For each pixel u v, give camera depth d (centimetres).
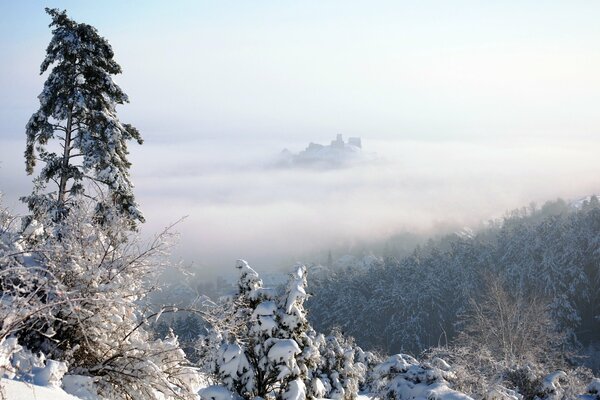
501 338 3259
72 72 1781
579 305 6912
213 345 993
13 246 775
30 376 620
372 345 7688
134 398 761
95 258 842
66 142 1780
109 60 1869
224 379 982
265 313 1052
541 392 1789
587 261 7106
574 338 6097
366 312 8194
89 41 1812
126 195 1695
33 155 1748
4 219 839
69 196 1675
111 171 1681
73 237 832
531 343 3231
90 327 766
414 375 1519
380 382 1558
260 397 986
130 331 827
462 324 6931
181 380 820
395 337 7588
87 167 1678
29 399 541
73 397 619
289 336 1074
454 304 7350
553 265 6944
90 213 887
